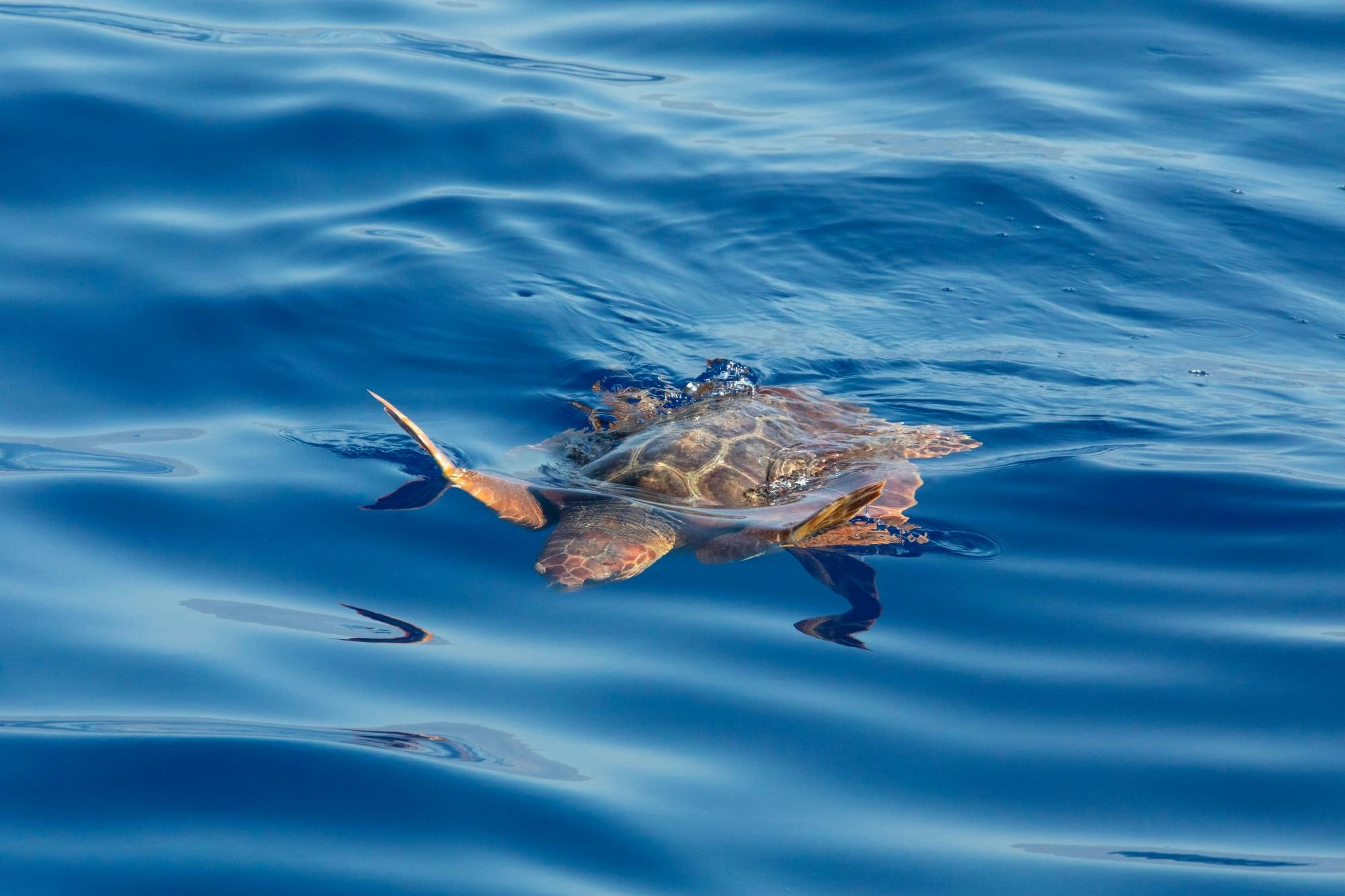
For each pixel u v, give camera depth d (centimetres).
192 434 1898
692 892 1102
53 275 2233
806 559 1650
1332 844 1157
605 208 2667
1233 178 2764
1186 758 1280
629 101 3058
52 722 1285
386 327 2206
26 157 2542
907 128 2958
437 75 3073
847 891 1109
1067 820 1202
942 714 1357
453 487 1791
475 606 1541
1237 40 3309
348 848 1135
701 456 1825
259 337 2144
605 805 1205
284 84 2927
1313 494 1758
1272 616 1505
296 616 1505
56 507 1684
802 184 2736
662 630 1505
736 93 3123
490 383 2088
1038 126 2950
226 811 1173
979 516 1741
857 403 2070
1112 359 2223
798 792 1239
